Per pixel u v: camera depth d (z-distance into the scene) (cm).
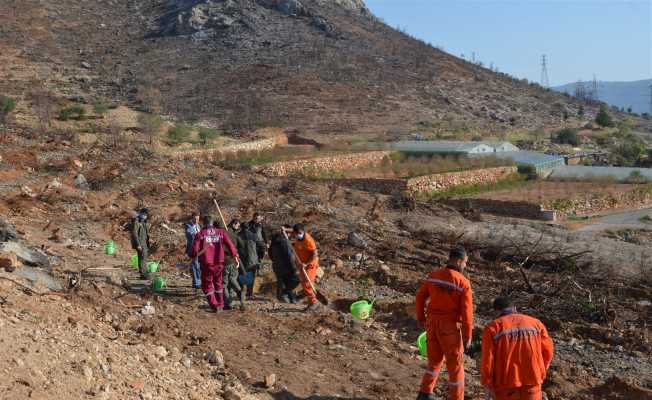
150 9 17538
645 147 9394
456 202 4288
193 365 797
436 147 6556
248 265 1191
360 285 1473
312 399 741
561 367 952
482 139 8956
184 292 1198
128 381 650
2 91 8975
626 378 957
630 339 1166
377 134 8881
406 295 1422
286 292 1191
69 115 6762
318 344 942
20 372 570
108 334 830
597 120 12088
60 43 14262
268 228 1919
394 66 14450
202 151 5297
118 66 13025
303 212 2180
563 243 2334
